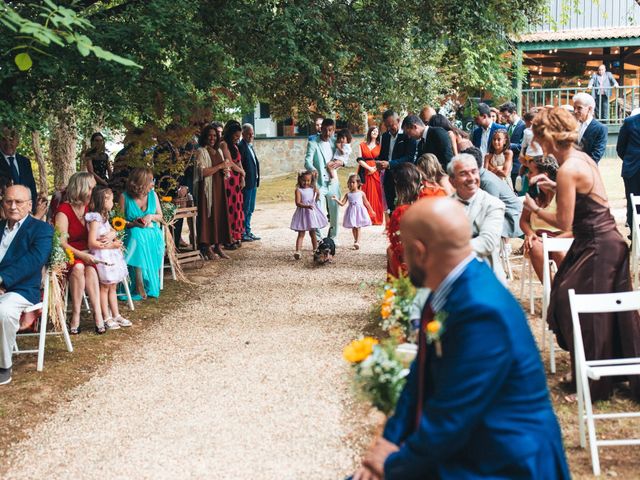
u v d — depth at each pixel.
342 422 4.83
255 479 4.12
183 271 10.02
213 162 10.70
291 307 7.93
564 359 5.76
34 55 6.52
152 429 4.88
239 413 5.07
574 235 4.90
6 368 5.79
